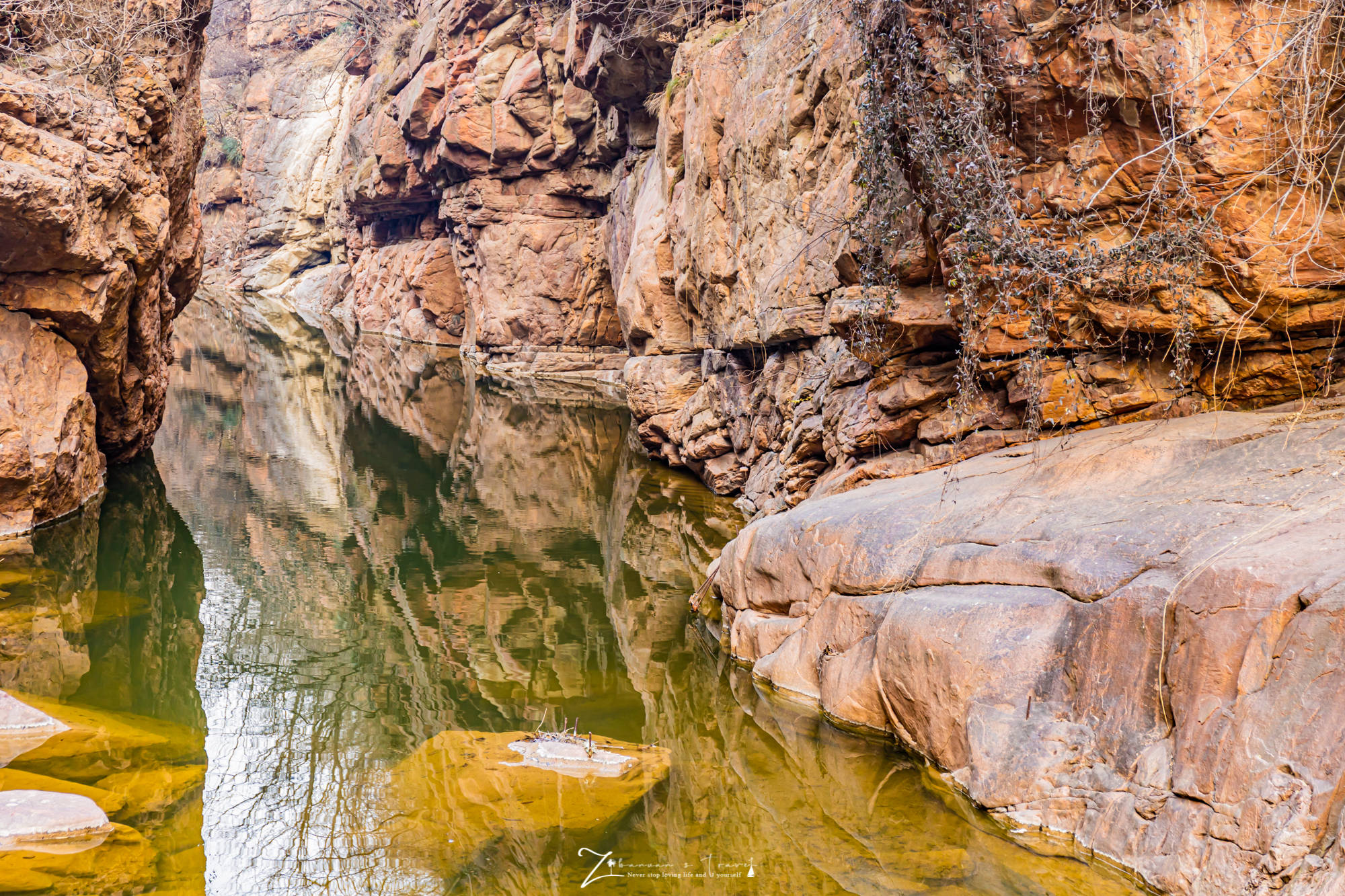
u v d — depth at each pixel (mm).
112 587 8672
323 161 44438
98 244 9938
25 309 9953
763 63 11031
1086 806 4086
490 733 5859
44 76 10258
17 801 4570
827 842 4367
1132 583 4309
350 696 6520
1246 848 3424
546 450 16047
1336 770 3293
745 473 11898
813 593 6133
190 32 13680
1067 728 4309
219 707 6305
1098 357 5934
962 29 5738
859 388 8242
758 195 11016
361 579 9352
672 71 15734
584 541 10695
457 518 11758
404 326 33375
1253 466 4680
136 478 13094
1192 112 5012
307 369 25953
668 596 8656
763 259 10875
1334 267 5020
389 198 33875
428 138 29094
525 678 6824
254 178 46656
